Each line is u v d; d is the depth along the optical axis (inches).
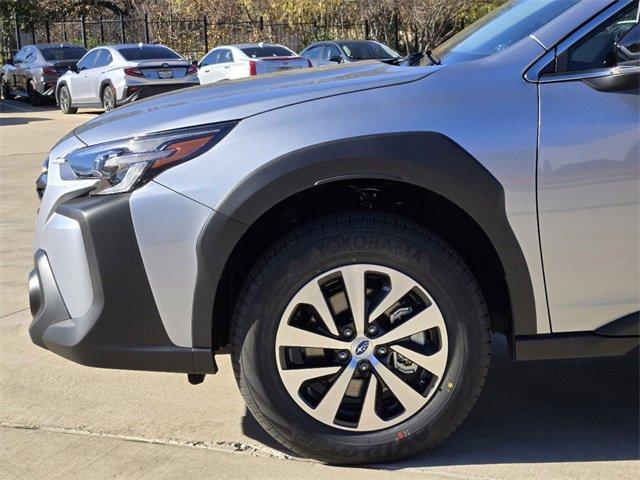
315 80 128.9
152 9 1167.0
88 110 766.5
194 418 142.0
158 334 117.3
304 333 116.9
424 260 114.9
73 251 118.2
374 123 114.0
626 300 117.7
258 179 112.7
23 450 131.0
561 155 113.7
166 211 114.2
